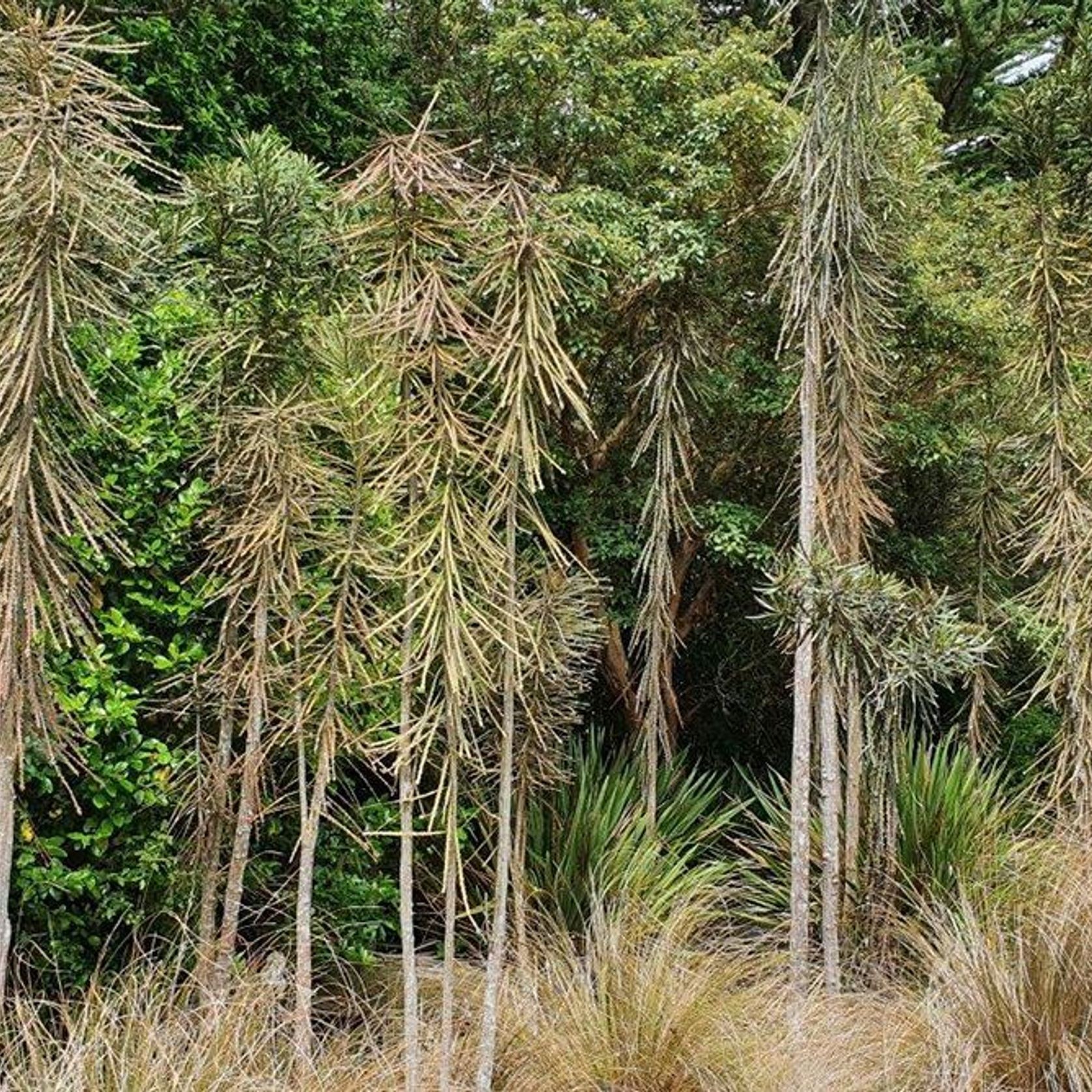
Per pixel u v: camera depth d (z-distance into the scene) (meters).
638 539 5.88
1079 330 4.36
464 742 2.48
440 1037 2.89
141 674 3.28
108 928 3.17
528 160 6.16
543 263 2.48
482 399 2.63
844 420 3.73
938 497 6.50
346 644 2.79
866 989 3.60
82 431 2.85
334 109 6.84
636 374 5.80
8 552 2.14
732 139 5.43
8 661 2.11
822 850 4.29
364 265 2.70
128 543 3.21
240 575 3.00
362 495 2.85
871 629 3.32
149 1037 2.37
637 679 6.40
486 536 2.45
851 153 3.64
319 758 2.76
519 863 3.40
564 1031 3.01
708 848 4.90
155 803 3.11
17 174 2.08
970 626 3.83
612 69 5.87
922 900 3.80
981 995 2.98
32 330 2.16
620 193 5.91
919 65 9.35
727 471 6.20
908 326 5.91
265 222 2.94
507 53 5.84
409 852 2.42
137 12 5.90
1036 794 4.79
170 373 3.31
